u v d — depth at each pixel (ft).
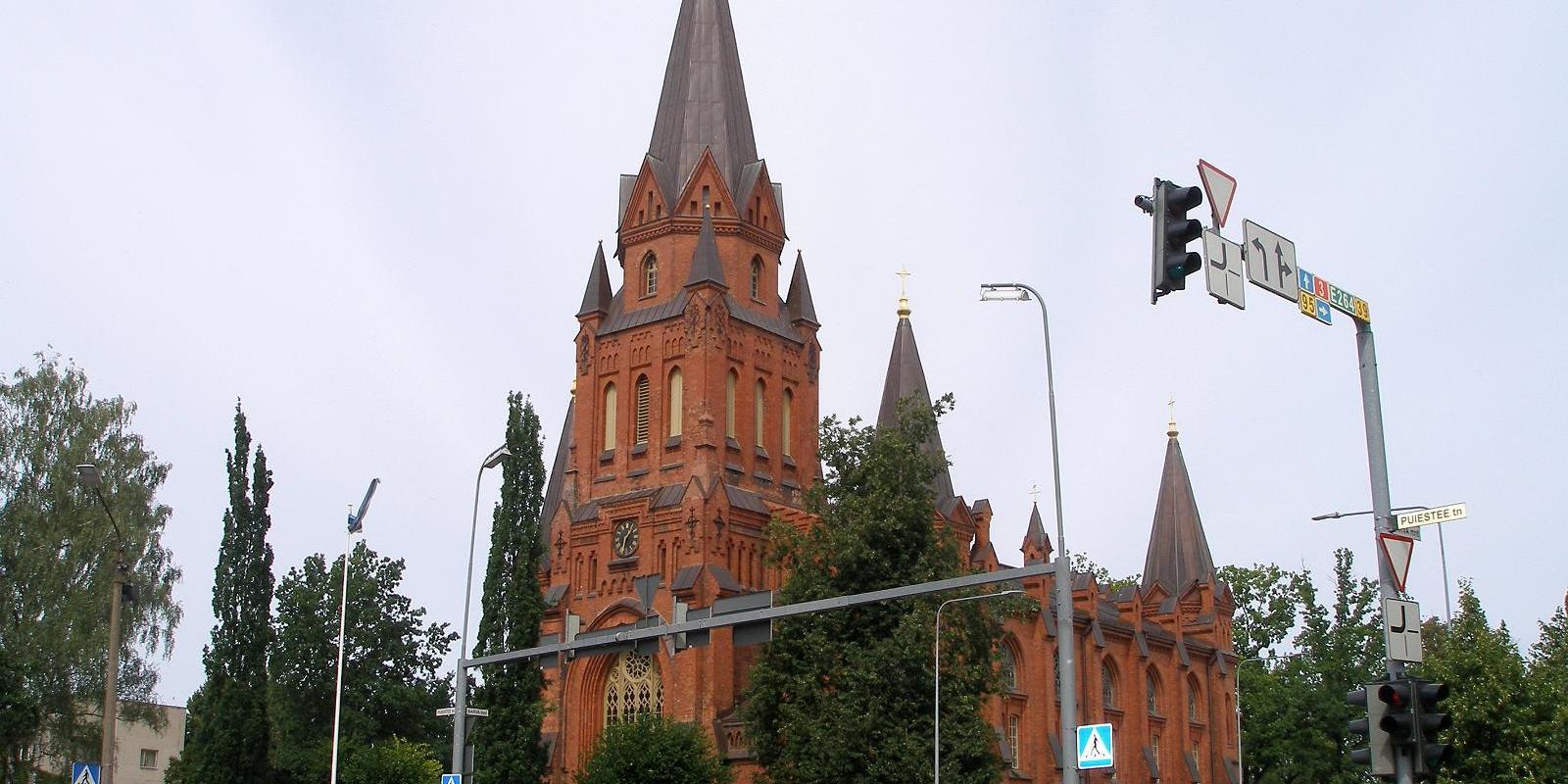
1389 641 99.30
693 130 298.76
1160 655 385.70
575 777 239.09
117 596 163.12
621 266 297.33
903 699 212.23
